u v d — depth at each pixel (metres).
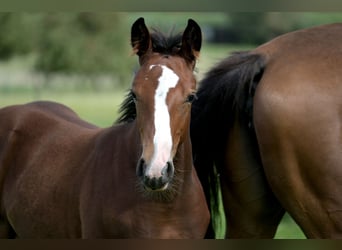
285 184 6.41
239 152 7.11
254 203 7.17
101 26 55.94
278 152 6.33
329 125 6.07
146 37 6.75
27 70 56.81
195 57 6.75
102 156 7.20
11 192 8.17
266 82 6.44
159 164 5.87
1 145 8.47
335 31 6.56
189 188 6.78
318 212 6.29
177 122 6.21
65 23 54.84
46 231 7.65
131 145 6.82
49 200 7.60
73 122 8.57
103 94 48.53
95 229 6.91
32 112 8.62
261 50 6.86
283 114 6.21
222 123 7.24
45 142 8.19
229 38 60.12
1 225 8.53
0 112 8.91
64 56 54.06
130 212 6.67
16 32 52.59
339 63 6.21
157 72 6.27
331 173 6.07
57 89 52.59
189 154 6.72
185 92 6.28
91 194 7.02
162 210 6.67
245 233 7.34
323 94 6.12
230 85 7.11
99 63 55.72
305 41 6.58
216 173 7.50
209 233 7.55
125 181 6.76
